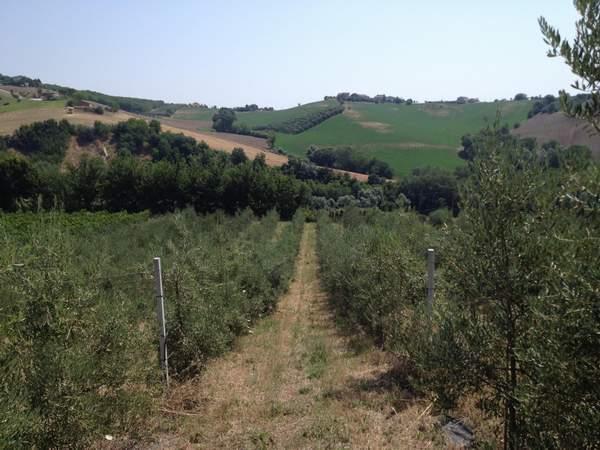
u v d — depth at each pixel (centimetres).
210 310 888
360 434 582
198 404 710
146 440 585
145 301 815
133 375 543
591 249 238
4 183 3975
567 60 244
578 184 242
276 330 1277
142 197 4425
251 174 4622
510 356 358
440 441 546
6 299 419
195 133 7694
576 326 238
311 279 2247
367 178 5712
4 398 345
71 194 4241
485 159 374
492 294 360
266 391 778
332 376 839
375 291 1020
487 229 361
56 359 436
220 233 2072
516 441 322
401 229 1462
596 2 235
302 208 4675
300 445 568
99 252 1271
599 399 236
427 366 397
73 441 448
